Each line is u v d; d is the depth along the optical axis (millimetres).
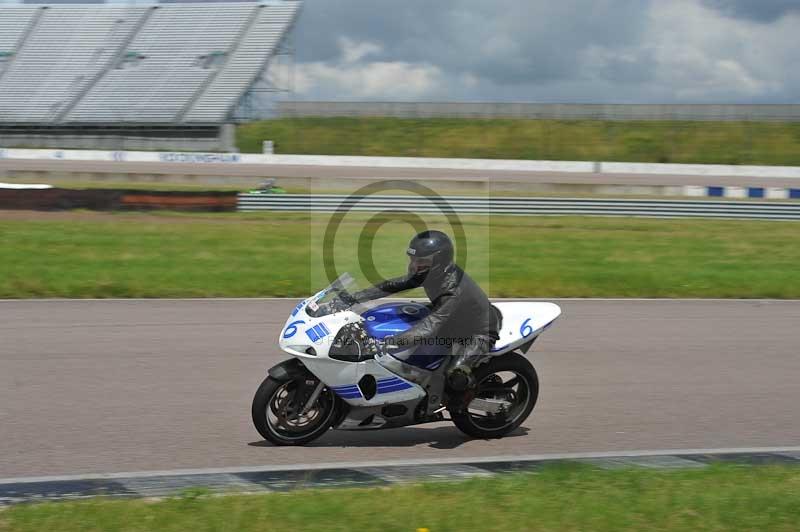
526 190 78688
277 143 127250
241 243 42281
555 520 10398
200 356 21469
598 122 135250
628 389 19188
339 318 14258
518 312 15562
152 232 45031
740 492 11594
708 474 12617
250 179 80875
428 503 10953
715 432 16250
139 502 11047
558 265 37875
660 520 10492
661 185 78438
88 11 145375
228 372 19969
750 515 10695
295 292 31094
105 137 123000
